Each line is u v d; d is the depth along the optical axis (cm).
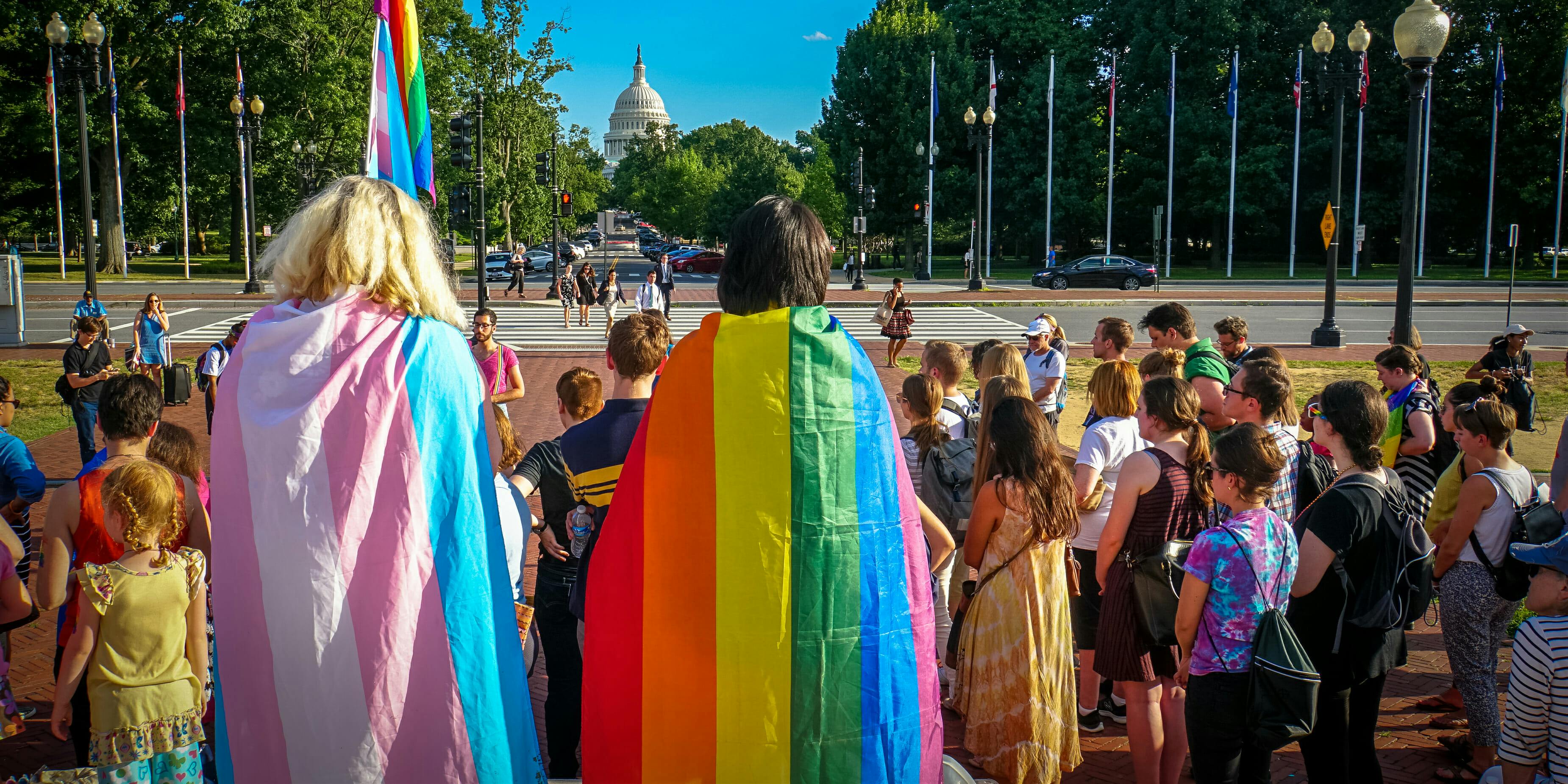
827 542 182
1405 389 585
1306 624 362
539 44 5259
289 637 166
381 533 168
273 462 166
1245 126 4972
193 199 4378
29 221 4478
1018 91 5619
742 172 8431
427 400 173
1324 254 5812
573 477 301
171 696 340
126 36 3912
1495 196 4909
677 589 183
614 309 2483
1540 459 1062
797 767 183
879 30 5516
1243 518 340
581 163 10662
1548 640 289
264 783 171
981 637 407
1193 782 420
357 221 177
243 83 4116
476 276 4897
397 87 502
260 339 172
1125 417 475
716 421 182
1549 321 2609
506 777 173
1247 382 453
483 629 174
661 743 185
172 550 366
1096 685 484
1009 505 399
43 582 356
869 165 5425
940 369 591
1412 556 356
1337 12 4838
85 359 996
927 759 195
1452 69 4909
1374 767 384
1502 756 301
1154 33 5169
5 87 3909
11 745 454
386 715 168
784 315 185
